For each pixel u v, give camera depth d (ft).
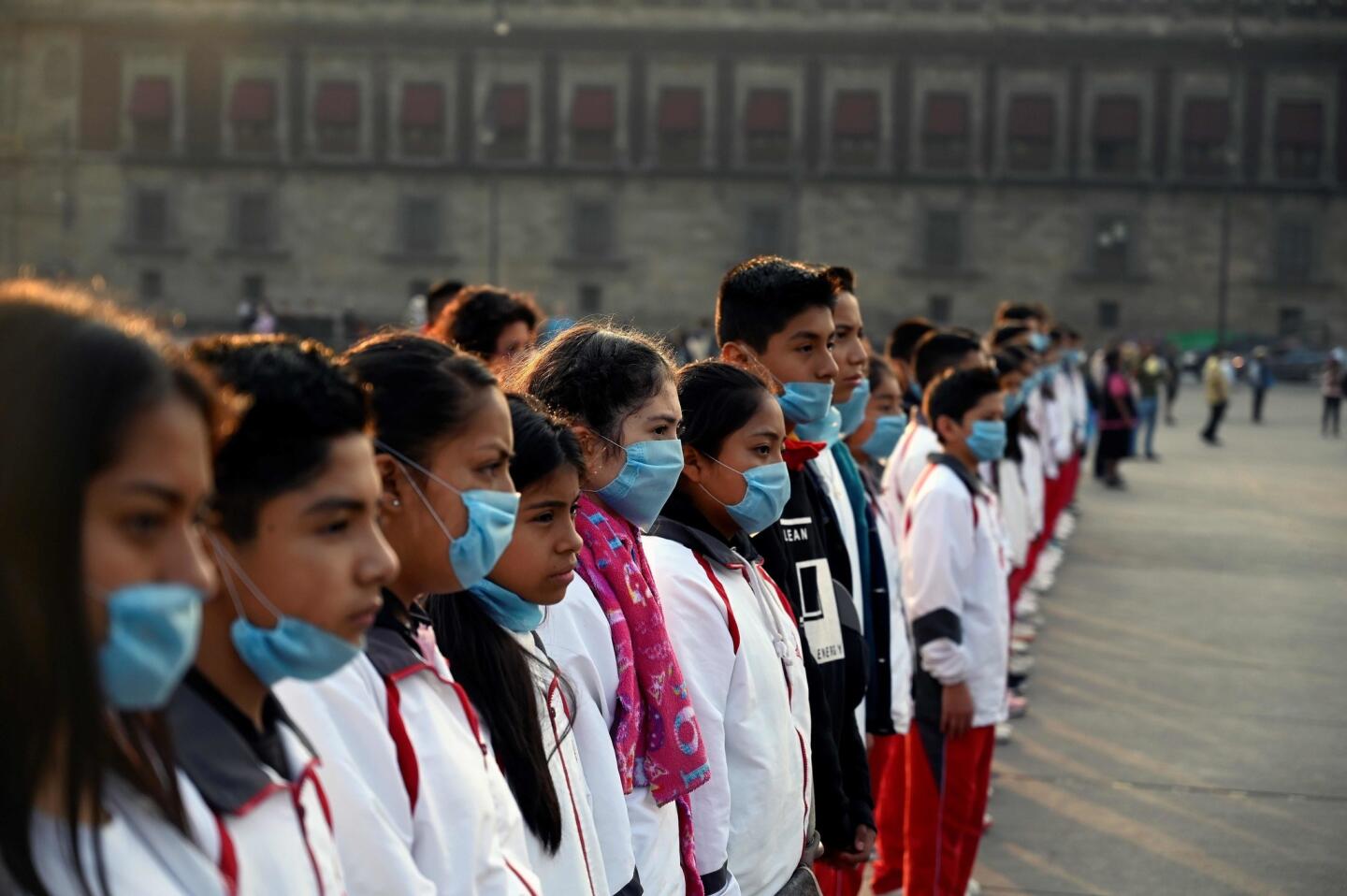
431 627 8.48
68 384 4.68
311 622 6.11
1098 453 69.72
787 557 12.91
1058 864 19.70
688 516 11.58
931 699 17.20
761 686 11.25
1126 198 179.11
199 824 5.65
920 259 180.34
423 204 182.29
